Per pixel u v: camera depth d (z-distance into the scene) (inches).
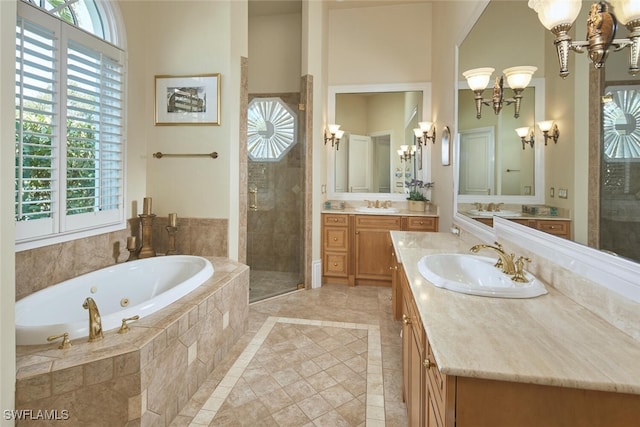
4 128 50.1
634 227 36.1
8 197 50.4
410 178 177.5
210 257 124.1
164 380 66.4
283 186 173.0
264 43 174.4
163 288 109.2
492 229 82.2
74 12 94.2
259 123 173.5
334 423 69.0
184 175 127.6
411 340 59.2
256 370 88.5
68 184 93.9
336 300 143.4
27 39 78.0
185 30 125.6
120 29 111.6
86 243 99.5
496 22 79.8
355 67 179.3
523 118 66.1
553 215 54.4
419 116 175.8
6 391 49.9
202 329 82.4
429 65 173.6
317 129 158.4
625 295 38.2
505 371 31.1
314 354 97.1
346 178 182.4
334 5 175.8
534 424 31.3
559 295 51.5
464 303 48.4
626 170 37.8
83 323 63.0
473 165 96.7
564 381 29.9
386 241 160.7
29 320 72.6
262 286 157.4
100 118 102.6
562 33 49.2
